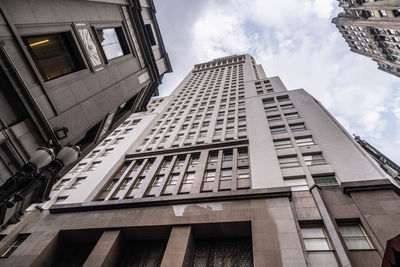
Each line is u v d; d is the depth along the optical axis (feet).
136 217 58.70
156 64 65.67
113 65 48.52
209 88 183.93
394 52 178.70
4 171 29.14
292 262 38.96
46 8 33.58
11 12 28.99
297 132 81.35
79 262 57.93
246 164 75.61
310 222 46.96
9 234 63.10
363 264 36.96
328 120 83.10
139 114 156.66
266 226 46.73
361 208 45.16
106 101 46.16
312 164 64.18
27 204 23.86
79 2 39.96
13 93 29.43
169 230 55.01
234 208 53.42
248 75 189.57
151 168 88.84
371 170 55.57
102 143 124.88
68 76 37.65
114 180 92.17
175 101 179.32
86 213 65.26
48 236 59.72
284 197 52.80
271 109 105.81
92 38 42.91
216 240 53.57
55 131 34.14
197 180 73.56
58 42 37.27
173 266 44.27
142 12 63.00
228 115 123.34
